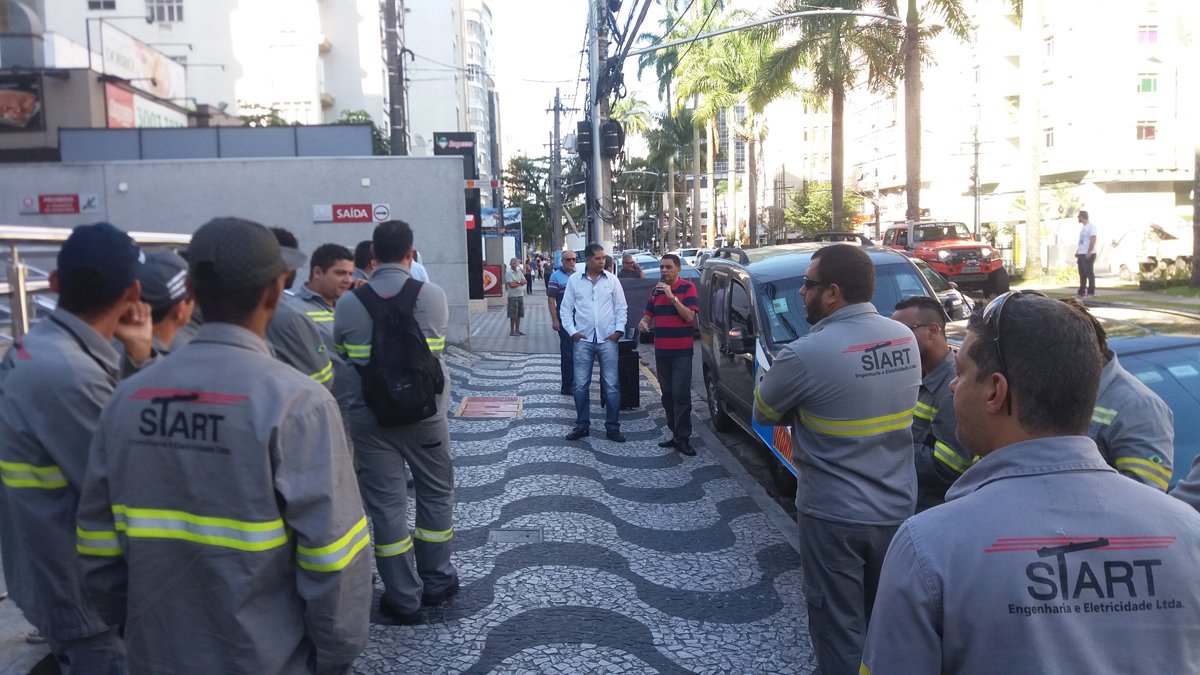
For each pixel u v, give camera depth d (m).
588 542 5.89
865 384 3.38
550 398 10.91
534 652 4.36
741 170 94.31
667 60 48.66
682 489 7.13
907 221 26.80
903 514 3.45
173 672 2.20
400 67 18.50
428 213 14.91
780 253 8.53
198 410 2.18
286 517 2.19
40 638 3.83
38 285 4.86
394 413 4.29
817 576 3.50
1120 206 43.22
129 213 14.48
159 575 2.19
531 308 28.86
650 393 11.48
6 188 14.28
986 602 1.51
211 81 41.38
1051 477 1.57
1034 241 32.81
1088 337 1.61
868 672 1.62
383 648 4.39
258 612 2.20
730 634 4.59
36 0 32.12
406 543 4.61
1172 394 4.33
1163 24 41.91
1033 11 32.16
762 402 3.60
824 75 29.70
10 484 2.68
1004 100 48.47
